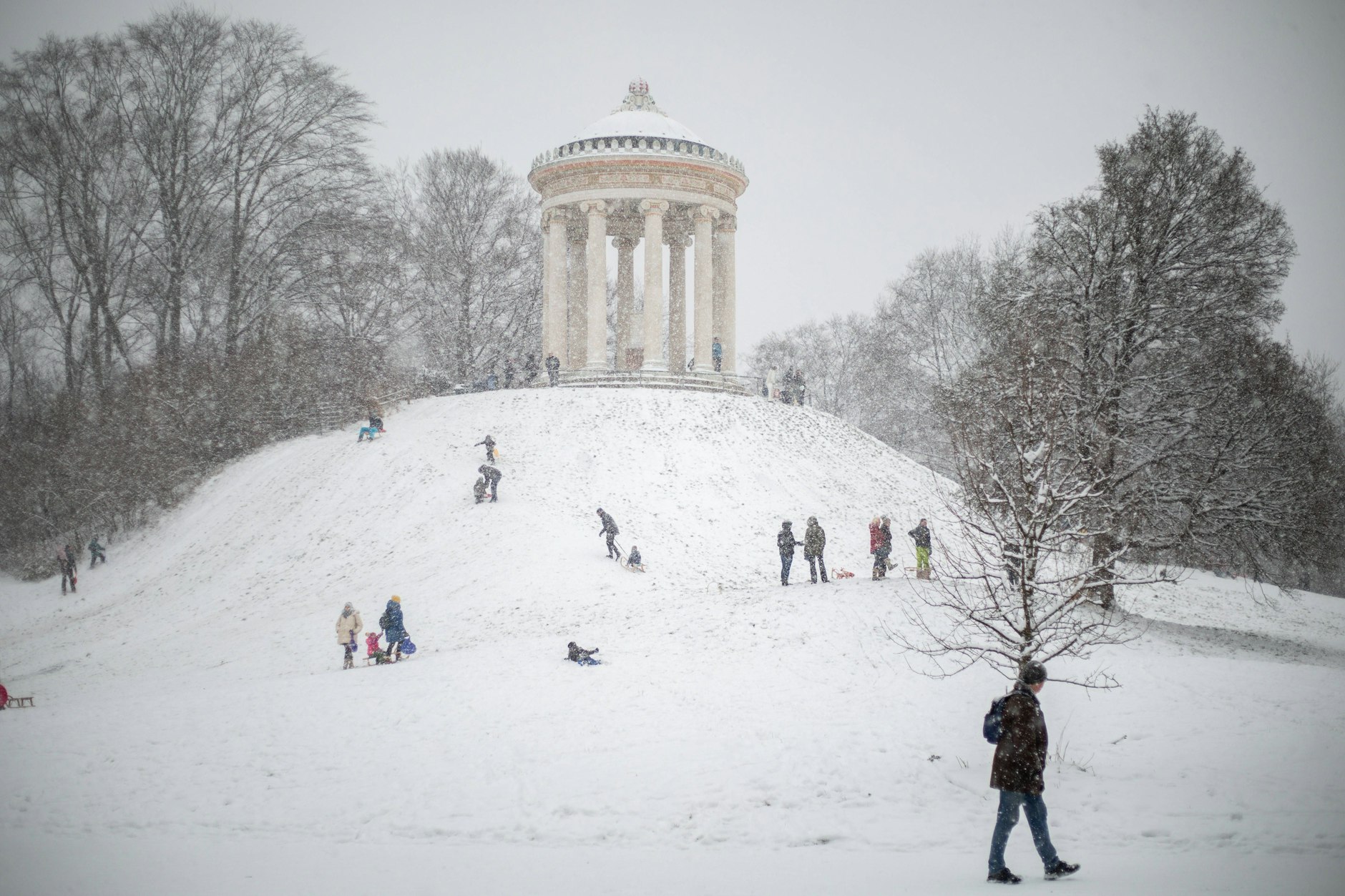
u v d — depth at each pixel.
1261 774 13.23
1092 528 20.09
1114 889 8.83
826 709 17.50
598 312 52.62
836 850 11.17
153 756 16.91
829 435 50.78
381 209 54.66
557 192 53.72
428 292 63.03
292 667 26.31
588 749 15.84
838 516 41.66
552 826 12.55
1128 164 28.33
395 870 10.83
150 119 50.59
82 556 43.88
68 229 52.00
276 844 12.32
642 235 60.44
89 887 10.47
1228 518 26.02
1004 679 18.94
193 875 10.81
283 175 53.12
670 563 35.06
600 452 43.94
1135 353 27.61
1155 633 25.98
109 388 50.44
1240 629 34.19
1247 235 28.03
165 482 46.16
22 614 38.06
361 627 25.47
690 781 14.02
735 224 56.25
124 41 50.12
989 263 54.41
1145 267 27.50
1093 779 13.42
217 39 51.59
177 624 33.34
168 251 51.97
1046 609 18.52
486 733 17.11
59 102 49.12
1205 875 9.37
